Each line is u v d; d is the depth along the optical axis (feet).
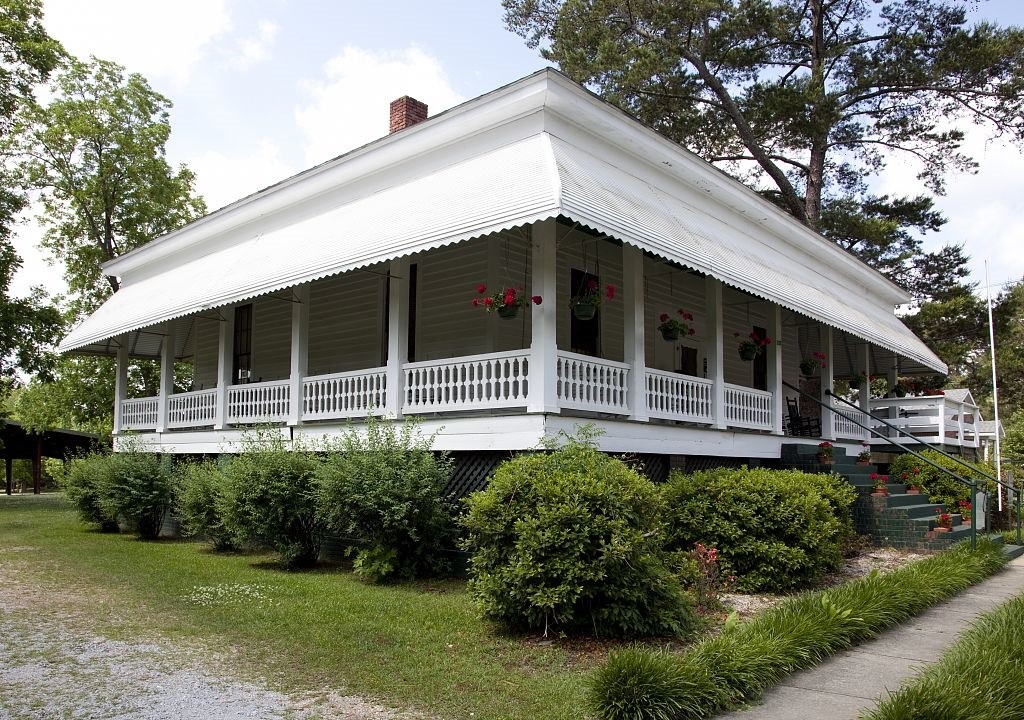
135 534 50.21
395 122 48.52
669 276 52.44
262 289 36.83
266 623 24.06
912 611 25.95
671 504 31.83
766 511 30.76
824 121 81.30
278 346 53.78
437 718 15.98
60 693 17.56
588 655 20.75
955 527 43.62
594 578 21.52
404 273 34.68
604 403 31.12
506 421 29.45
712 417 38.65
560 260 42.96
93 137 92.89
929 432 62.64
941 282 96.89
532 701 16.93
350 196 41.42
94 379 103.55
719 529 30.53
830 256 56.39
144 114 96.73
